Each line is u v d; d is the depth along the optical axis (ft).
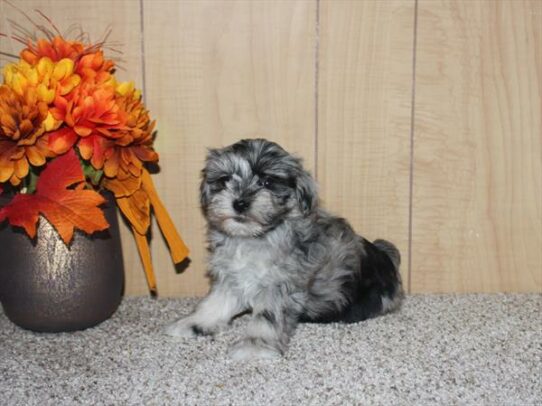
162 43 1.93
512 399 1.38
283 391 1.42
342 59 1.95
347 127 1.99
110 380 1.47
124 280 2.01
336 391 1.42
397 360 1.58
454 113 2.00
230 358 1.59
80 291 1.69
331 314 1.85
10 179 1.57
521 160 2.02
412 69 1.97
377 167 2.02
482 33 1.95
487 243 2.08
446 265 2.09
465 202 2.05
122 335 1.75
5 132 1.50
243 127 1.98
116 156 1.66
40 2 1.89
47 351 1.63
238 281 1.76
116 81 1.78
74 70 1.64
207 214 1.81
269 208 1.69
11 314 1.73
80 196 1.57
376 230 2.06
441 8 1.94
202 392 1.41
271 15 1.93
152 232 2.05
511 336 1.73
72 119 1.55
